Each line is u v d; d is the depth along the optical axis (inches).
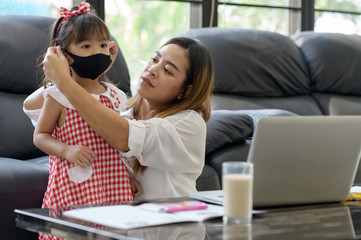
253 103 122.0
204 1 138.3
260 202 52.3
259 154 50.3
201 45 68.4
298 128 50.8
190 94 67.1
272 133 49.8
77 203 61.2
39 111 66.4
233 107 117.9
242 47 125.3
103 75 73.7
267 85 126.2
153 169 64.7
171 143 61.6
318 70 134.2
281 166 51.5
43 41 100.1
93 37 62.3
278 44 131.2
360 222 47.6
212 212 49.2
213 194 56.6
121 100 70.3
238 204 46.4
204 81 67.3
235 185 46.4
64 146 60.8
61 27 63.9
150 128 61.0
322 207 54.4
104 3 122.5
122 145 60.2
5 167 75.7
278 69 128.5
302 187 53.5
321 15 158.7
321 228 45.1
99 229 43.4
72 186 61.4
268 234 42.9
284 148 50.9
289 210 52.6
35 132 63.2
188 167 64.1
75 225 44.9
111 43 66.5
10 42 96.7
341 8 161.8
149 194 64.7
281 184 52.2
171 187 64.4
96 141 62.8
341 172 55.1
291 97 130.6
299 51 137.1
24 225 50.0
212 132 94.7
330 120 52.2
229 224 46.1
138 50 139.4
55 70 58.5
